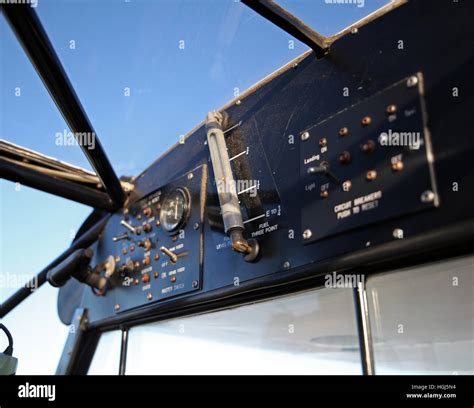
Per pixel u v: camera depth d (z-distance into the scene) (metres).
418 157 1.32
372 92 1.52
